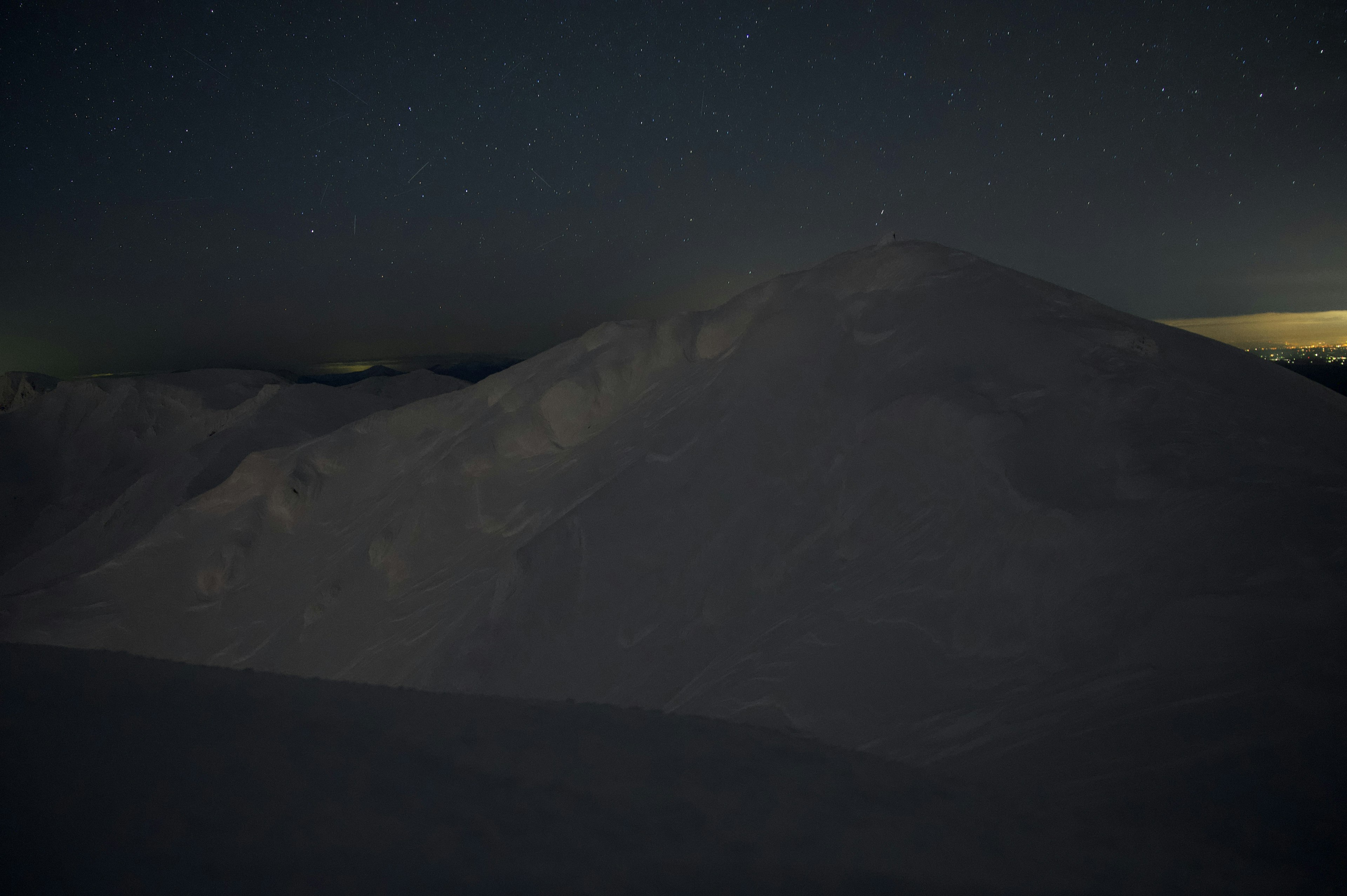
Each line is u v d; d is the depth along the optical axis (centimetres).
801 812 248
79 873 166
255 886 169
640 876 193
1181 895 219
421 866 187
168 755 237
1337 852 251
